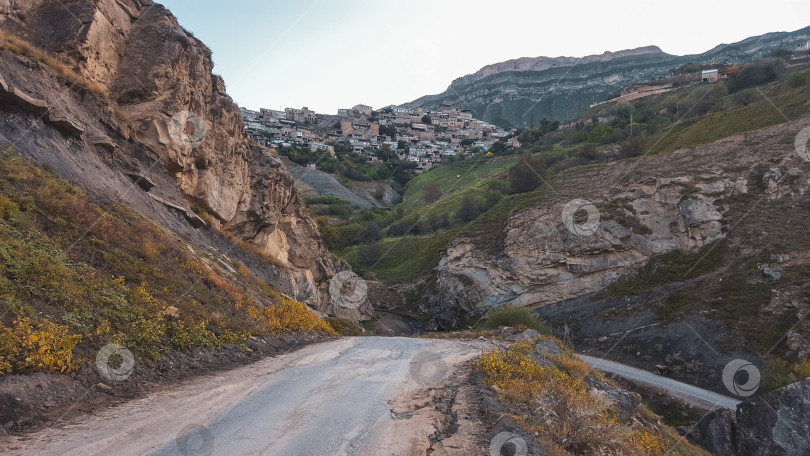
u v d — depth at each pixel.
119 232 12.66
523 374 10.12
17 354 6.11
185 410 6.33
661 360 41.16
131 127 19.52
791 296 40.81
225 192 27.30
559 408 6.96
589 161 92.75
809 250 46.84
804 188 54.69
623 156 87.56
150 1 23.06
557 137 158.25
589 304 55.44
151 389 7.20
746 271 47.72
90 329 7.91
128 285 10.73
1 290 7.30
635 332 46.53
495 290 62.47
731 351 37.81
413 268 80.81
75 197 12.47
